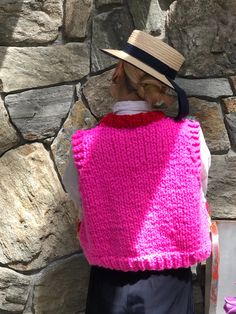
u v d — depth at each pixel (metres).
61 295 2.13
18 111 2.01
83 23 1.99
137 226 1.58
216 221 2.07
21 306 2.12
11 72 1.99
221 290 2.08
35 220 2.07
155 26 2.02
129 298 1.60
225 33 2.02
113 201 1.59
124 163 1.58
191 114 2.06
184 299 1.66
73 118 2.04
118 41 2.02
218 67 2.04
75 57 2.01
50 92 2.02
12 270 2.09
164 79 1.63
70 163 1.72
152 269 1.60
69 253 2.11
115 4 2.00
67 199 2.08
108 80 2.03
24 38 1.97
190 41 2.02
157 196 1.58
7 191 2.05
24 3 1.95
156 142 1.58
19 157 2.04
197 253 1.63
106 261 1.62
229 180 2.11
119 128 1.61
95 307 1.67
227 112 2.07
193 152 1.61
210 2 2.00
